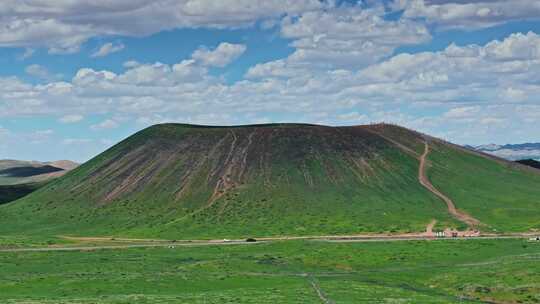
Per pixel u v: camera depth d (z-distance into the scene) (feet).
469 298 451.53
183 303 393.91
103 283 480.64
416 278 522.47
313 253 618.03
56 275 513.86
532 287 459.73
